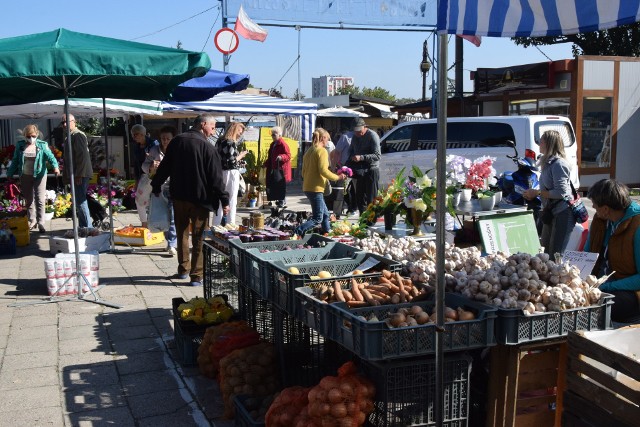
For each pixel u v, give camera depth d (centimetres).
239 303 526
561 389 333
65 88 707
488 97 2072
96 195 1361
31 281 771
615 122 1911
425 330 306
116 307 659
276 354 428
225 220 945
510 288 334
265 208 1488
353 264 434
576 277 346
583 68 1811
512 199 782
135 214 1358
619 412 272
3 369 498
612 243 436
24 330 590
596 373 282
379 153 1162
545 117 1188
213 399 448
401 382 317
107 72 576
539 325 320
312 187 948
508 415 329
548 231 663
